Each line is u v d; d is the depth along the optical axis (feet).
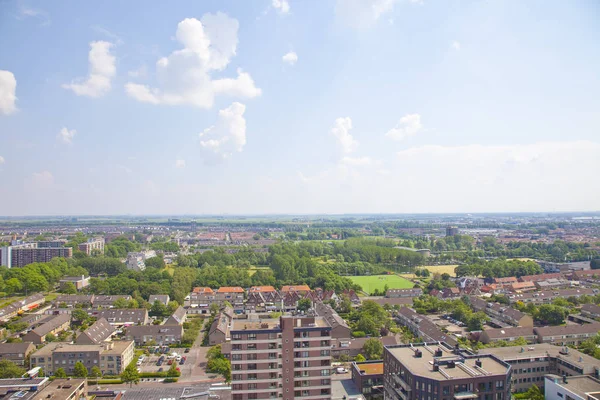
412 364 375.25
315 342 374.84
